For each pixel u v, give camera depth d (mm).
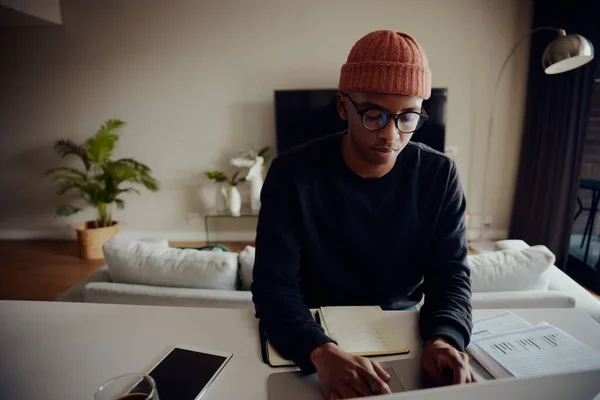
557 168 2754
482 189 3500
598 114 2598
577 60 2203
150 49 3375
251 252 1406
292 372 657
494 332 772
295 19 3266
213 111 3473
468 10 3166
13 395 597
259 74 3381
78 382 627
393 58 660
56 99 3502
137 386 530
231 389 617
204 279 1334
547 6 2902
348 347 713
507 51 3221
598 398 476
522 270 1317
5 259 3219
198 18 3305
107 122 3287
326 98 3252
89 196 3176
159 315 833
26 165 3646
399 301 964
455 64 3264
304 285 936
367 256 878
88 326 788
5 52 3420
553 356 685
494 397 390
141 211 3723
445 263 875
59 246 3539
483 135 3393
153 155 3590
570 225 2674
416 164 852
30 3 2965
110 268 1400
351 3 3211
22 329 773
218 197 3643
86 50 3393
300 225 841
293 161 843
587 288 2584
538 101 3020
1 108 3533
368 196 836
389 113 681
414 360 685
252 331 778
